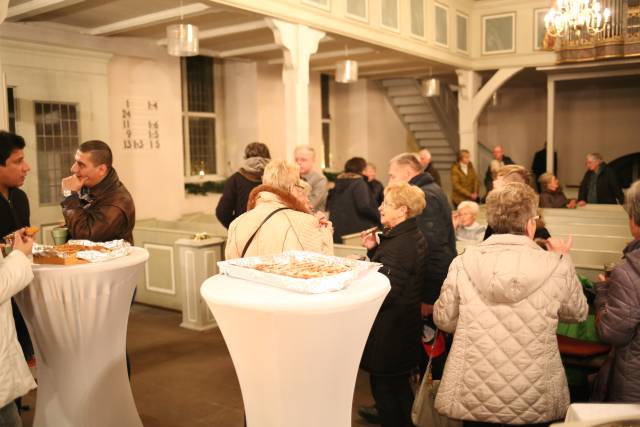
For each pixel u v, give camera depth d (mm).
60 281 2295
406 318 2621
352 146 11469
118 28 6129
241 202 4348
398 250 2607
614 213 6348
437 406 2197
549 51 9188
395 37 7430
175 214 7719
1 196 2816
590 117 12219
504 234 2172
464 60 9547
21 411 3465
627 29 8414
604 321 1978
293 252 2084
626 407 1664
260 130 8961
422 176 3494
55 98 6195
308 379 1652
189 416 3451
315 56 8414
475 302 2119
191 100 8742
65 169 6367
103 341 2508
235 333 1648
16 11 5371
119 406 2615
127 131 7066
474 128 9914
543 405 2045
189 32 4996
